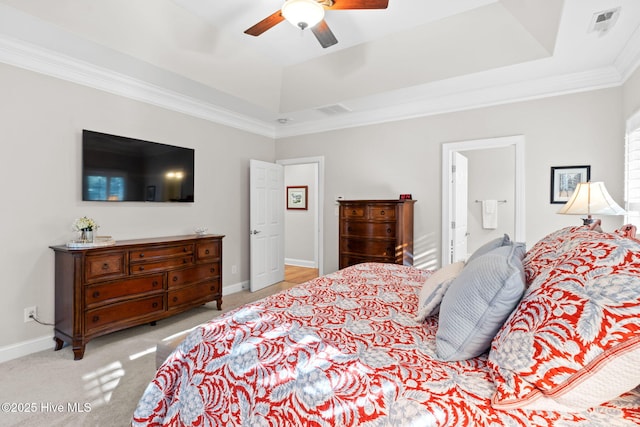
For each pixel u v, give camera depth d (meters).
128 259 2.76
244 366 1.12
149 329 3.05
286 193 6.77
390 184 4.16
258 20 2.79
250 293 4.41
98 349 2.62
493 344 0.99
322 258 4.75
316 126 4.73
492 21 2.65
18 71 2.51
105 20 2.38
